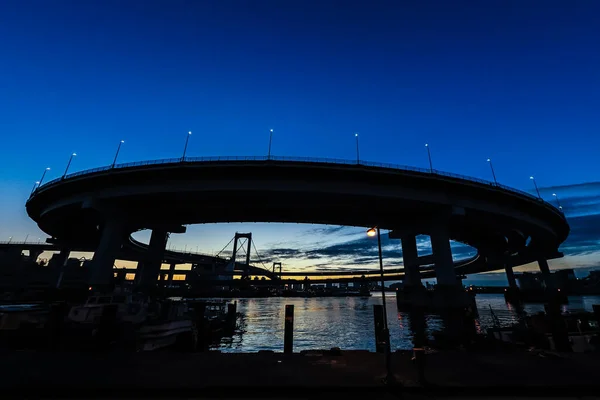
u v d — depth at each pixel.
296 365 12.19
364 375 10.92
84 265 104.50
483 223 86.94
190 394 9.45
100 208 67.75
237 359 13.05
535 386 9.71
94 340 17.50
